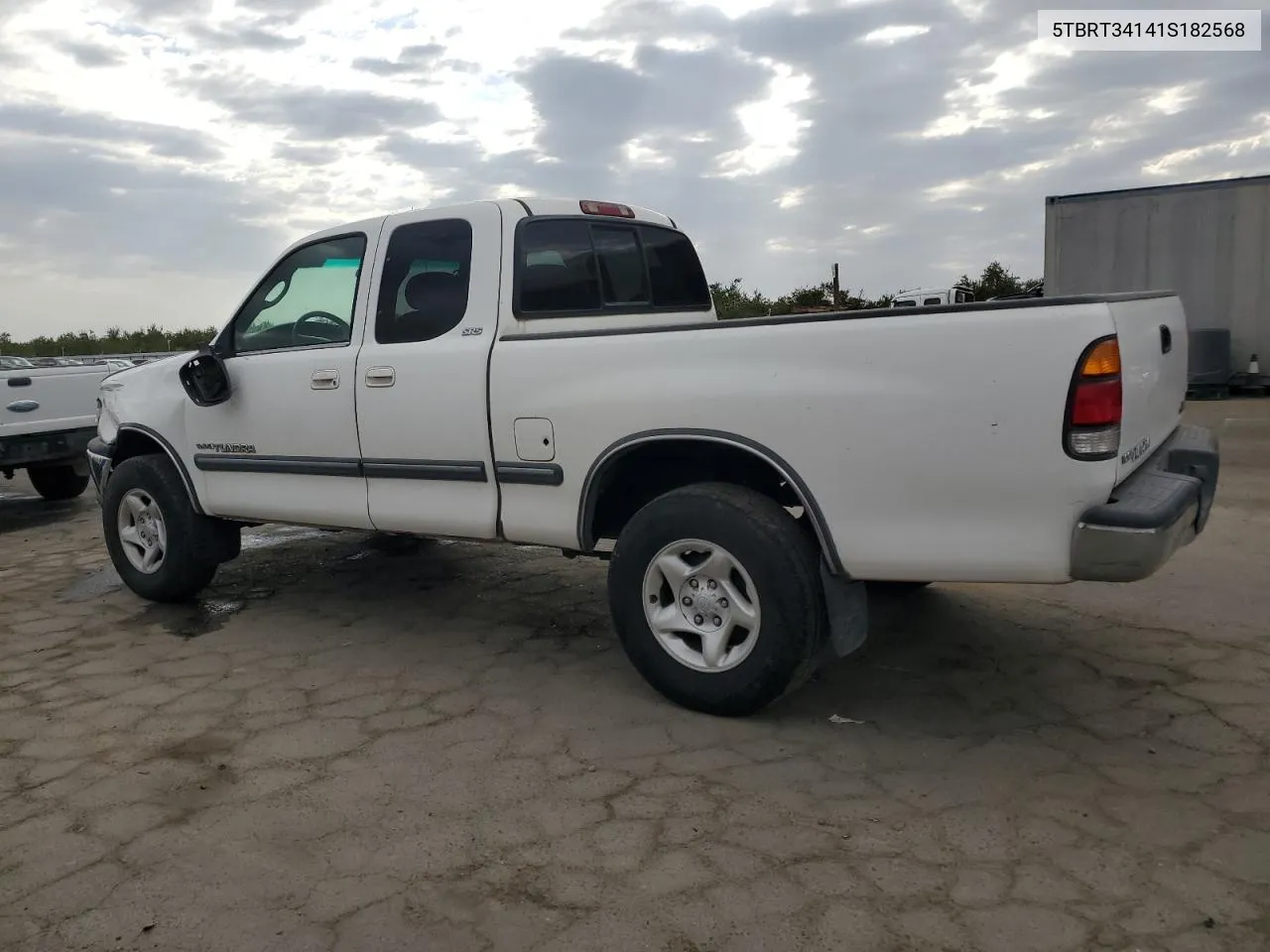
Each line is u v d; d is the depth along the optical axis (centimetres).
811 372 333
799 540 346
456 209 428
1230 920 242
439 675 431
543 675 427
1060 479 298
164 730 378
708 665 365
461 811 308
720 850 281
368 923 252
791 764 335
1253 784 309
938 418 313
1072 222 1411
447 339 423
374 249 451
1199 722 356
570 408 383
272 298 495
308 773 338
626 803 310
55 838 298
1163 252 1366
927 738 352
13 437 816
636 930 246
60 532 809
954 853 276
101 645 487
